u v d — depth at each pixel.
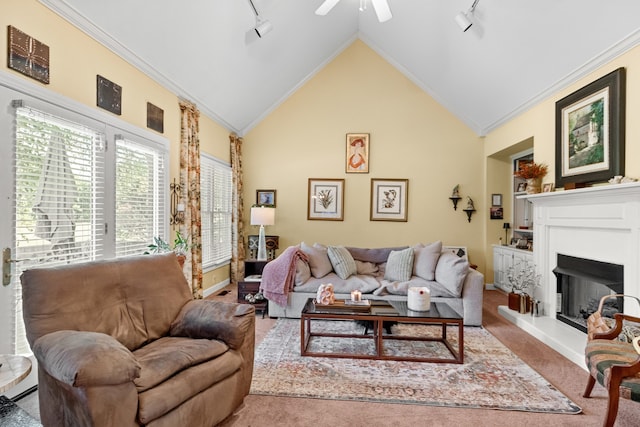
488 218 5.47
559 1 2.79
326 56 5.56
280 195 5.78
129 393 1.38
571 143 3.30
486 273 5.48
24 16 2.09
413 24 4.38
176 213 3.89
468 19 3.49
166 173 3.68
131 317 1.98
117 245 2.96
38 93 2.16
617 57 2.79
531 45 3.36
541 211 3.68
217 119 5.00
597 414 1.98
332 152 5.71
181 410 1.55
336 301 3.07
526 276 3.98
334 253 4.19
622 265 2.66
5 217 1.97
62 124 2.38
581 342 2.85
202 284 4.38
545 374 2.47
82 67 2.56
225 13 3.39
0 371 1.37
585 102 3.11
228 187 5.52
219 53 3.82
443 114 5.57
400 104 5.61
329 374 2.45
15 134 2.02
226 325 1.97
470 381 2.35
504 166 5.45
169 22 3.04
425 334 3.32
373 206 5.65
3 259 1.96
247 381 2.04
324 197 5.71
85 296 1.80
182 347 1.78
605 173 2.86
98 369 1.29
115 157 2.91
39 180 2.20
